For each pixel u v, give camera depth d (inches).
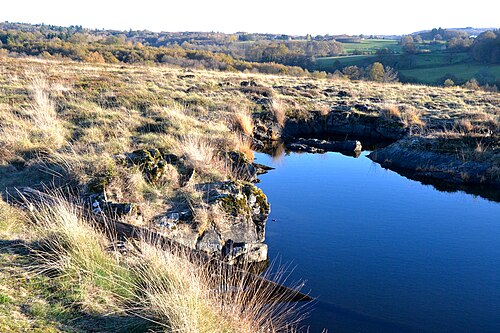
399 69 2628.0
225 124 589.9
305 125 720.3
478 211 389.4
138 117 511.8
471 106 803.4
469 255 300.5
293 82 1117.7
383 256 296.0
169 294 158.9
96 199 278.4
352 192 434.0
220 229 284.5
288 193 422.9
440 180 484.1
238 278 222.2
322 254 296.7
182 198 305.1
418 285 259.4
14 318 132.5
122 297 162.2
